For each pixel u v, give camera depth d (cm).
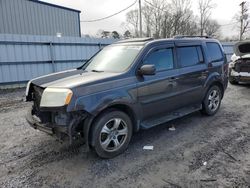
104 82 361
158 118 456
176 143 423
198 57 532
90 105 338
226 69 616
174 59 472
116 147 379
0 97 895
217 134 460
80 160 369
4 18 1636
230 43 2112
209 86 557
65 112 324
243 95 812
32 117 394
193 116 579
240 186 291
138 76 402
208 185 296
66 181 314
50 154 391
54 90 335
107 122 364
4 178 323
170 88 454
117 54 453
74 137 343
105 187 299
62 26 2014
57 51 1219
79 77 382
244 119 550
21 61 1102
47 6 1883
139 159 368
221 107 659
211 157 367
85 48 1332
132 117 403
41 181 315
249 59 886
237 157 365
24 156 386
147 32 3859
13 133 491
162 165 347
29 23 1775
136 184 303
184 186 296
